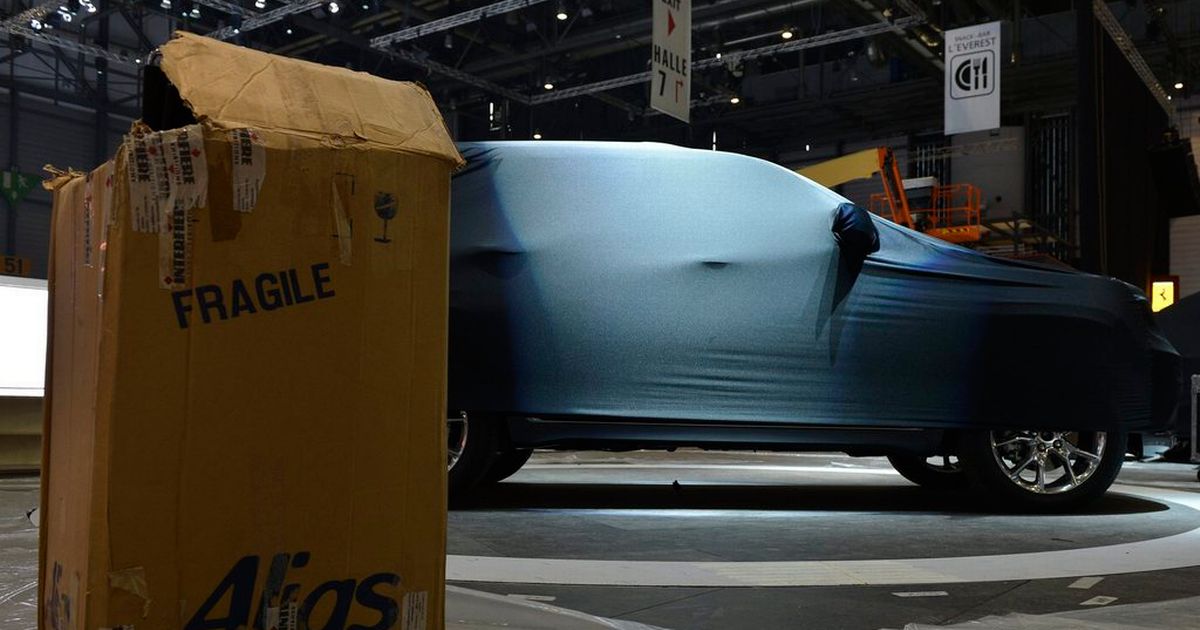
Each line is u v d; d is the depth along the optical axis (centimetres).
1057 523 502
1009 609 304
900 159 2722
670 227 505
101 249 120
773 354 498
